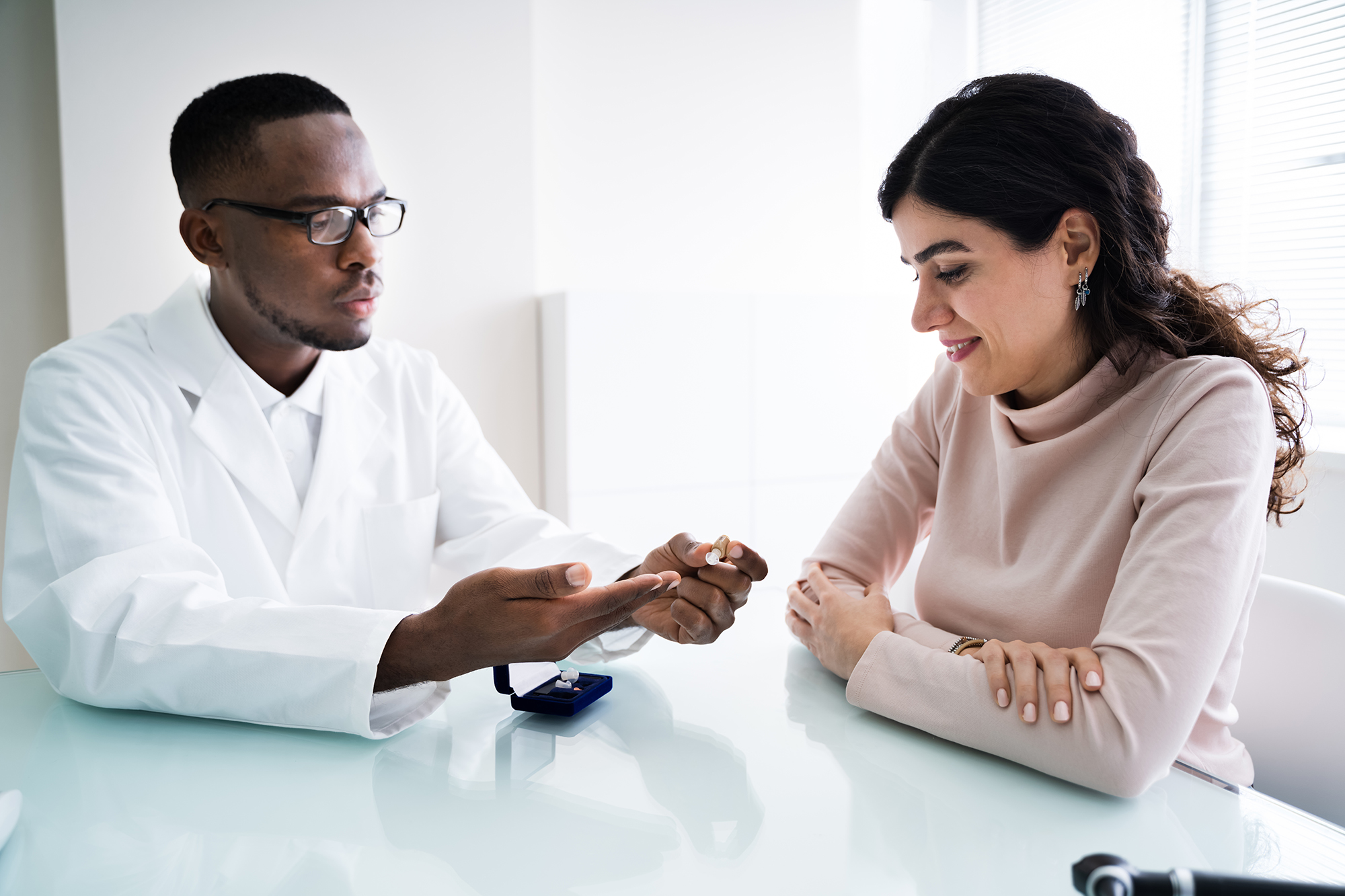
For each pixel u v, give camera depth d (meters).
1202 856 0.57
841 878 0.53
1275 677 1.03
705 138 3.03
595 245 2.91
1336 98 2.19
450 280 2.59
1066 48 2.98
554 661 0.78
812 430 2.88
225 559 1.13
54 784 0.65
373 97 2.45
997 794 0.65
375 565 1.25
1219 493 0.79
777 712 0.80
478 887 0.51
